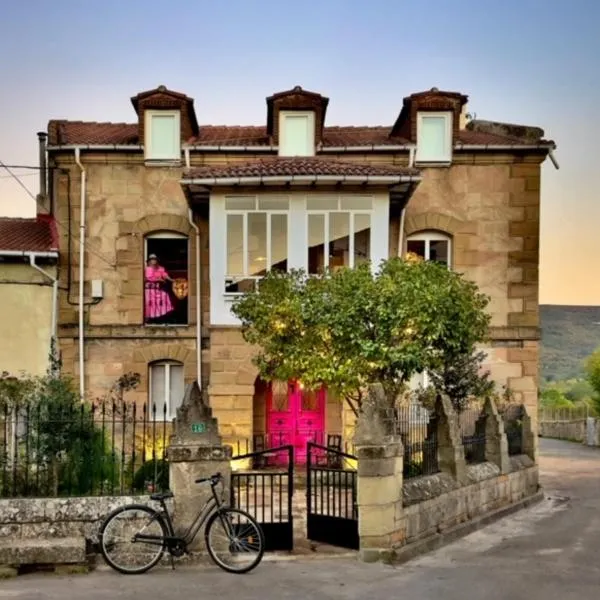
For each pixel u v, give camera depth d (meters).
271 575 9.91
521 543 12.49
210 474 10.51
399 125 21.77
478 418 15.97
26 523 10.16
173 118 20.19
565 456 29.89
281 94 20.27
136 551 10.06
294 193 18.50
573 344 71.88
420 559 11.12
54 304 19.72
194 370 19.86
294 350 14.01
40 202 22.50
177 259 20.41
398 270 14.62
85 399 18.73
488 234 20.31
